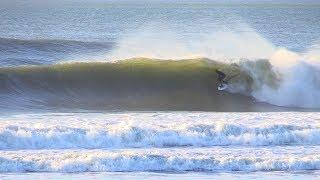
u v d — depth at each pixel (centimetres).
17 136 5456
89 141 5531
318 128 5966
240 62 8925
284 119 6625
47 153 5181
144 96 8906
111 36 18938
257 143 5703
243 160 5056
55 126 5675
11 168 4834
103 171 4875
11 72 8775
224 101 8731
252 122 6350
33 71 8856
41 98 8538
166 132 5666
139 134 5625
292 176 4828
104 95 8838
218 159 5056
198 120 6506
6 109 7694
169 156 5072
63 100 8575
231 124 5841
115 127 5697
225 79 8919
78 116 6956
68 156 5009
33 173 4766
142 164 4969
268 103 8612
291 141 5769
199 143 5647
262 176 4816
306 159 5112
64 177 4678
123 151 5303
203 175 4812
